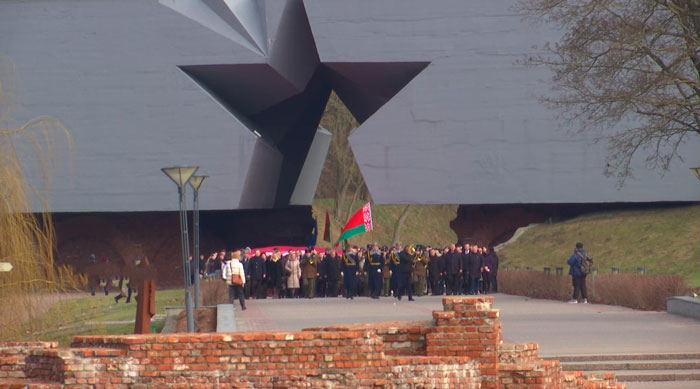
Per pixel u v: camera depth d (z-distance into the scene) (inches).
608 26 4434.1
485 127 7805.1
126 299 6264.8
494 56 7765.8
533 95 7746.1
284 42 7726.4
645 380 2431.1
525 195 7800.2
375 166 7859.3
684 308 3900.1
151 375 1467.8
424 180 7844.5
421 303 5068.9
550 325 3467.0
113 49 7780.5
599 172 7760.8
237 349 1491.1
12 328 2898.6
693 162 7726.4
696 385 2357.3
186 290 3597.4
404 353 1624.0
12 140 3289.9
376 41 7770.7
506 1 7751.0
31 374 1514.5
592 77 4623.5
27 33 7790.4
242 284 4584.2
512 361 1640.0
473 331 1603.1
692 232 7327.8
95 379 1455.5
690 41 4178.2
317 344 1505.9
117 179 7805.1
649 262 7037.4
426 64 7829.7
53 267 3051.2
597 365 2504.9
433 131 7815.0
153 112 7780.5
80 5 7775.6
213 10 7751.0
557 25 7667.3
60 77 7790.4
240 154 7741.1
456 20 7760.8
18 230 2938.0
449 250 5935.0
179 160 7775.6
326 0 7687.0
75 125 7795.3
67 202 7790.4
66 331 3152.1
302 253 6491.1
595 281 4945.9
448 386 1546.5
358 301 5398.6
